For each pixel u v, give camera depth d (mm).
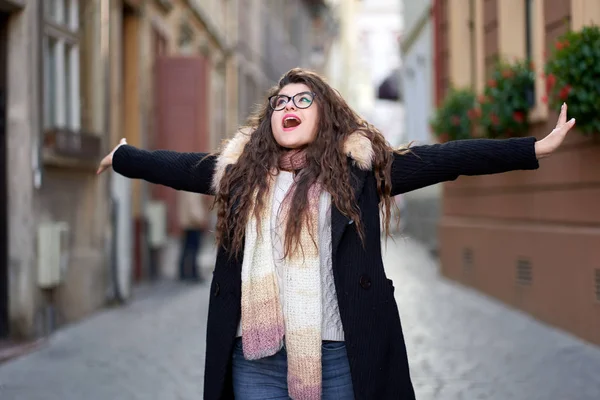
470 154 2676
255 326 2609
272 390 2695
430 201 19609
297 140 2730
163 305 10219
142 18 12758
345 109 2803
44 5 8031
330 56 52094
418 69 20047
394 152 2738
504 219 9820
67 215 8742
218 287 2719
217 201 2766
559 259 7805
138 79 12602
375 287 2652
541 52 8422
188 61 13711
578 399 5211
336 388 2676
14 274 7363
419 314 9023
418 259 17141
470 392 5449
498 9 10102
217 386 2701
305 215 2617
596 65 6297
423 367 6273
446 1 13375
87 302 9195
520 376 5898
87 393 5570
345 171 2680
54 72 8578
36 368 6402
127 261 10359
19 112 7316
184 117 13680
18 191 7355
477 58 11039
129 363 6578
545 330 7859
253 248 2641
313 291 2602
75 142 8633
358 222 2629
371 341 2627
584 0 7191
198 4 17422
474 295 10633
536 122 8680
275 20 31328
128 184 10422
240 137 2854
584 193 7336
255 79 26109
